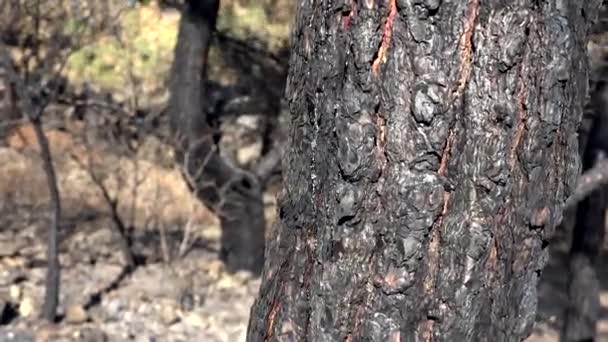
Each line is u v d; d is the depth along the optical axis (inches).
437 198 62.7
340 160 63.7
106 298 313.3
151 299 313.0
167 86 317.1
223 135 327.0
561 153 65.2
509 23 60.6
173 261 340.5
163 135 334.6
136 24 342.6
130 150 347.6
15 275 325.4
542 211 64.4
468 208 62.8
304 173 68.3
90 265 339.3
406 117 62.1
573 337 225.1
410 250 63.3
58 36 287.1
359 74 62.4
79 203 367.6
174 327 294.5
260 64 307.4
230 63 307.9
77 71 336.5
